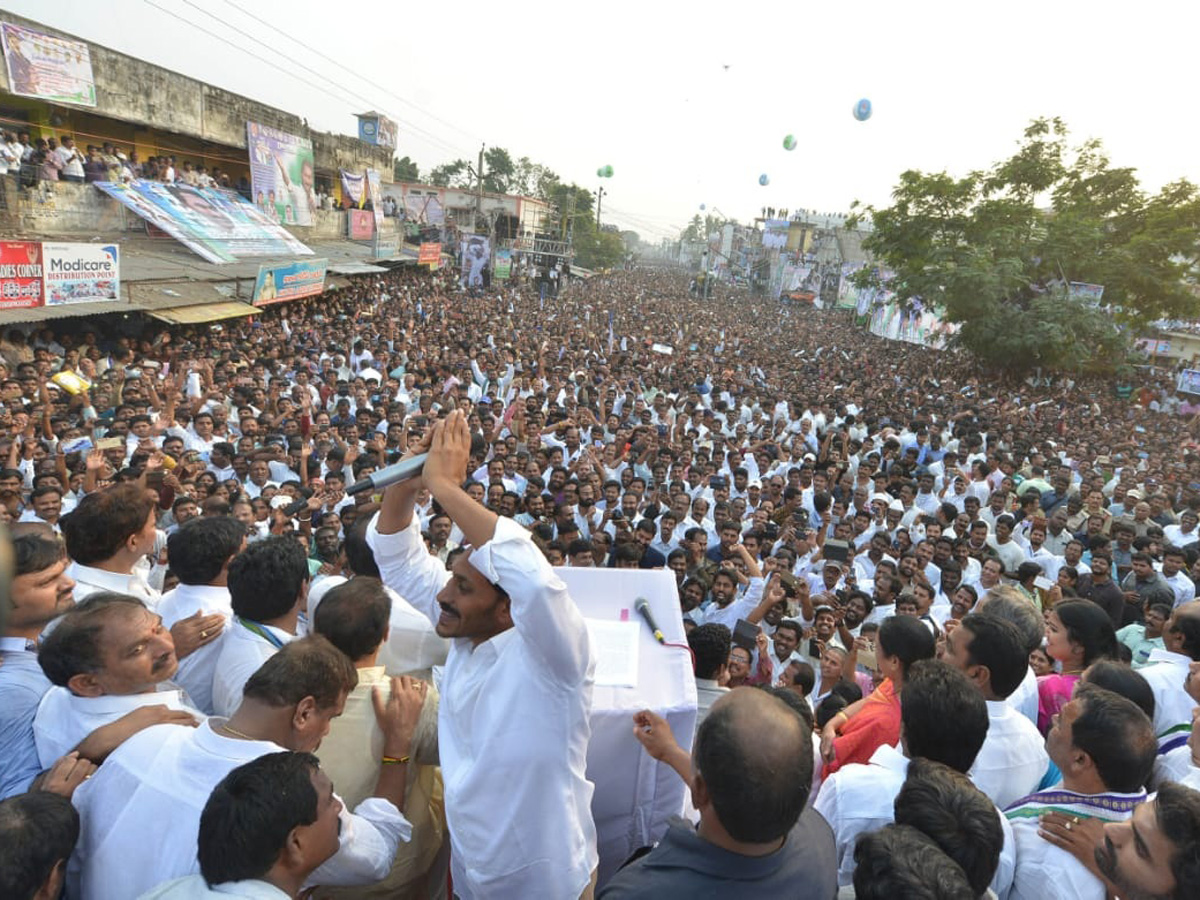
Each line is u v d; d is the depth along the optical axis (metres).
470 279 40.03
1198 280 26.39
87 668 2.18
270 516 6.67
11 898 1.73
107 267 13.42
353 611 2.43
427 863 2.44
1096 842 2.16
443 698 1.97
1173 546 7.64
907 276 27.53
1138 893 1.96
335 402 12.96
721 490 8.94
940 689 2.44
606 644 2.38
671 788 2.27
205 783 1.98
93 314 13.16
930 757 2.42
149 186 19.42
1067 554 7.50
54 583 2.60
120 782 2.01
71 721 2.23
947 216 27.09
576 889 1.80
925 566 7.12
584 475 8.73
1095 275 25.72
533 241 59.25
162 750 2.05
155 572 4.86
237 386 11.08
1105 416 20.62
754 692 1.80
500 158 89.44
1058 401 21.70
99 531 3.24
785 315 51.66
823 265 64.94
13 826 1.77
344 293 25.64
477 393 14.39
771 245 77.31
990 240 25.36
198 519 3.28
